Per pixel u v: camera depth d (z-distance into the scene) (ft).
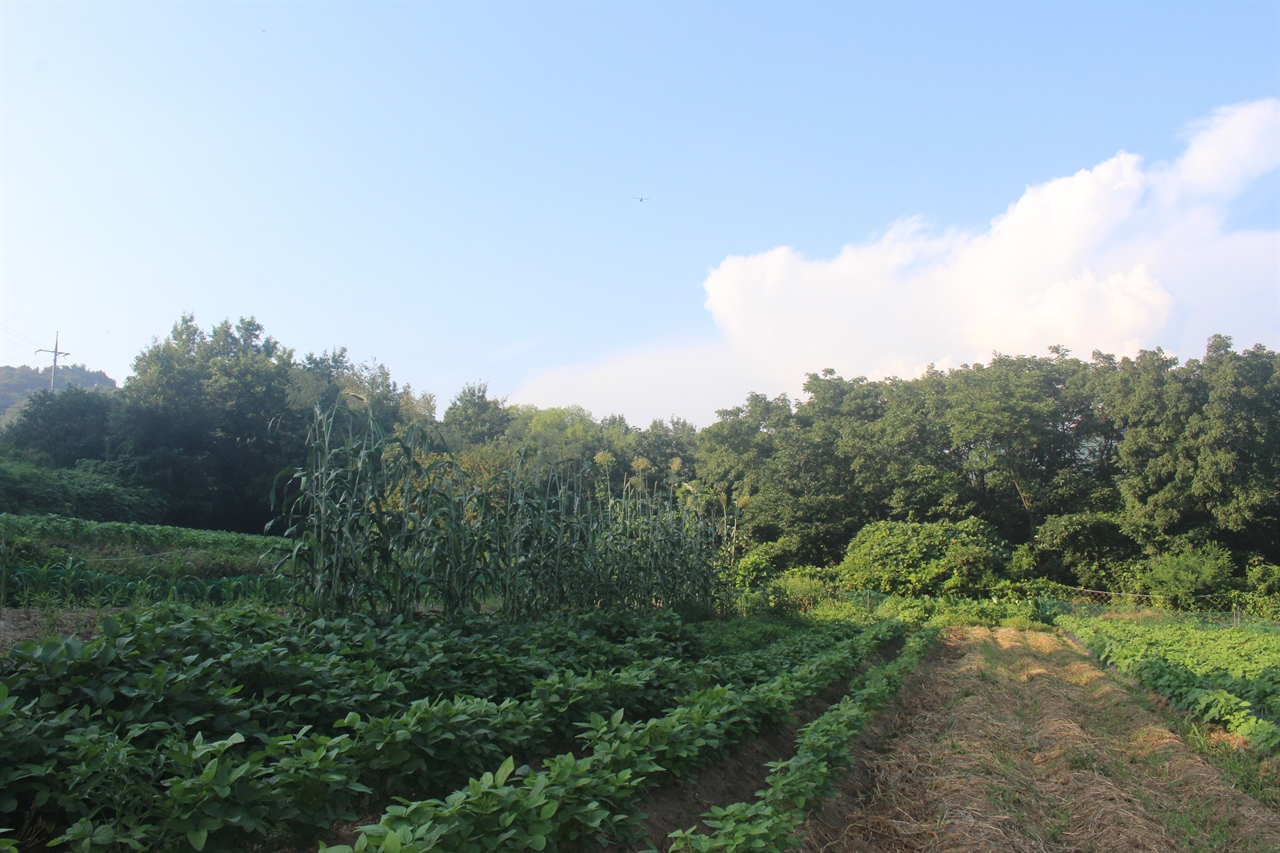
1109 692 39.37
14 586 30.48
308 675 18.49
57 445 114.01
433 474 37.06
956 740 28.73
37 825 12.20
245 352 134.92
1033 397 119.96
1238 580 94.12
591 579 46.62
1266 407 100.83
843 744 22.17
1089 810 22.36
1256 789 25.07
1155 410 103.35
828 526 122.62
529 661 23.98
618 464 134.00
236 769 12.44
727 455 139.95
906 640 60.34
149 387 116.26
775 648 41.01
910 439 125.80
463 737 16.49
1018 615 81.92
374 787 15.49
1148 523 102.06
